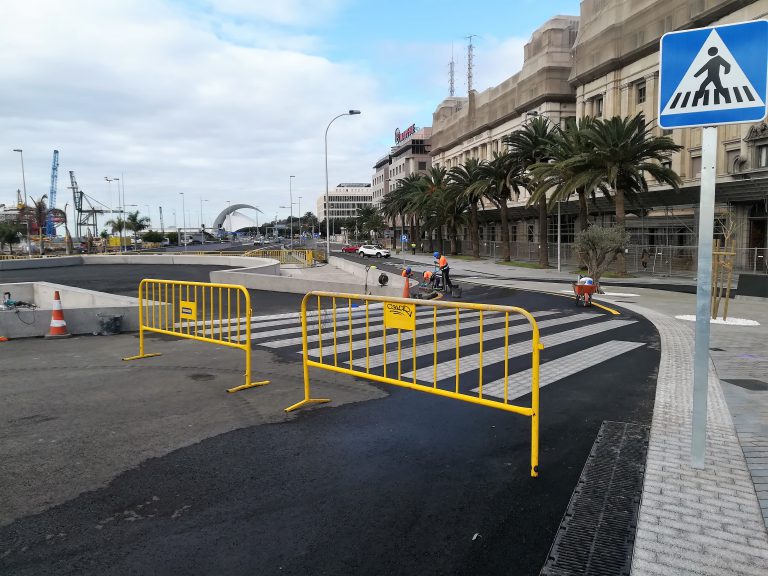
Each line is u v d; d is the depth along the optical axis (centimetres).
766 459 417
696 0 3638
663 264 3684
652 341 959
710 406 555
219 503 361
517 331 1075
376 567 287
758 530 316
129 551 304
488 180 4538
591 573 279
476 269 4175
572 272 3722
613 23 4494
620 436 475
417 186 6725
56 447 464
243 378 708
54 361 822
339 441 475
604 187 3441
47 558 297
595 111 5072
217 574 282
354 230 14962
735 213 3519
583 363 779
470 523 332
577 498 361
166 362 811
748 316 1394
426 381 677
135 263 4072
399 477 400
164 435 493
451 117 8894
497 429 504
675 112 387
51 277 2884
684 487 371
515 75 6431
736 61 368
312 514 345
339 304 1622
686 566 281
